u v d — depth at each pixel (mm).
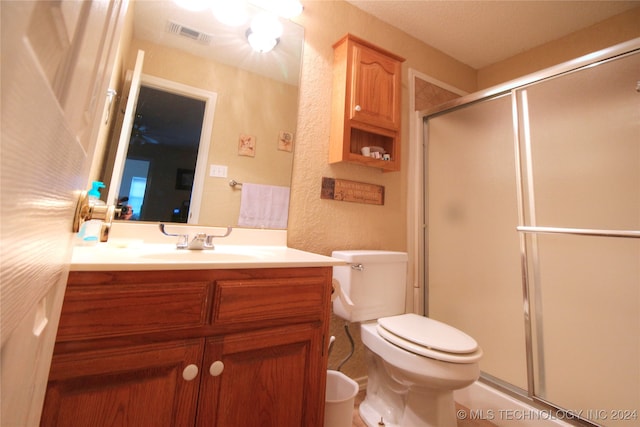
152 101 1175
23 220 230
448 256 1803
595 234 1214
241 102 1373
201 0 1290
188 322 710
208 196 1269
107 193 1062
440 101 2145
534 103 1476
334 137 1567
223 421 743
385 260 1485
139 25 1177
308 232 1513
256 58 1423
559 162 1380
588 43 1871
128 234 1092
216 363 734
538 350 1393
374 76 1599
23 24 185
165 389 676
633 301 1174
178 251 1052
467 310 1682
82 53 324
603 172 1252
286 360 852
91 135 471
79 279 606
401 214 1874
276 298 842
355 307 1368
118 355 629
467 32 1989
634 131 1180
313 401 891
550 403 1314
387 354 1178
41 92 226
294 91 1519
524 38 2033
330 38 1663
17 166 204
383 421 1282
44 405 561
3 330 222
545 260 1410
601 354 1230
